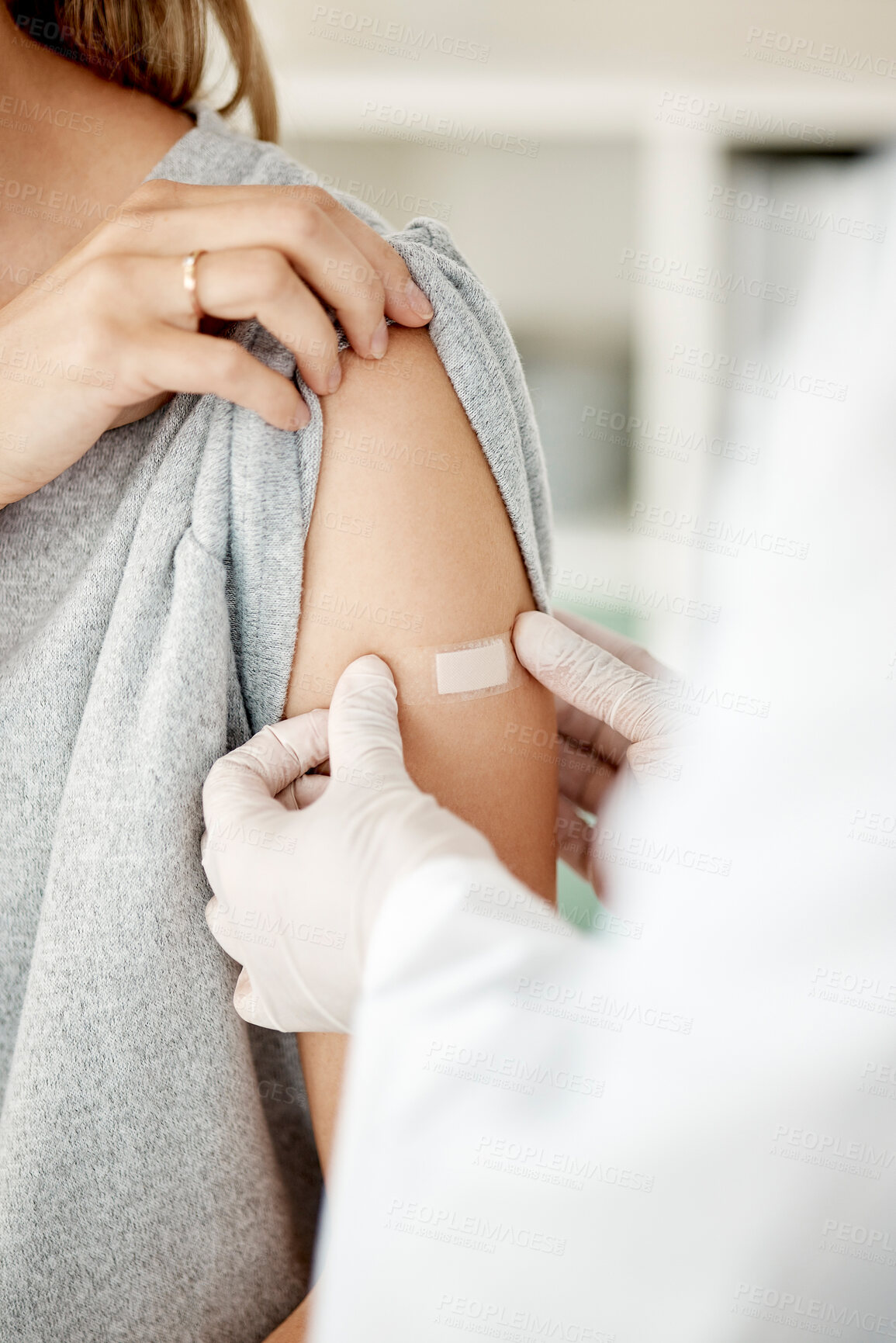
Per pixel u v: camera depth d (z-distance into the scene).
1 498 0.82
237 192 0.76
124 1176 0.78
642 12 3.41
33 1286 0.78
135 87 0.94
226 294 0.70
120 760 0.74
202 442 0.78
